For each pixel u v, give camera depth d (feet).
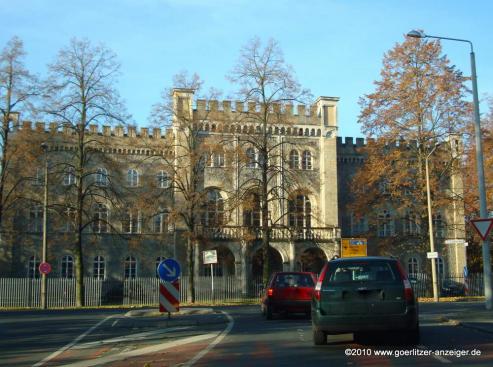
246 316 81.05
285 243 169.17
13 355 44.55
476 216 162.20
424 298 141.90
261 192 140.87
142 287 140.77
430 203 131.13
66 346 49.67
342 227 188.65
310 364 35.99
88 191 135.23
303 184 151.94
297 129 179.11
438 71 146.20
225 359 39.29
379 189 153.69
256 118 142.41
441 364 34.71
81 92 128.57
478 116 72.59
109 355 44.11
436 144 141.69
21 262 167.32
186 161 142.10
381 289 40.52
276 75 138.92
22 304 133.18
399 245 163.53
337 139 193.06
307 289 73.10
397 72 148.15
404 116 145.38
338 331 40.98
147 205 135.44
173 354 42.83
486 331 49.98
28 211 167.63
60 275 169.58
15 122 129.49
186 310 86.07
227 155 135.95
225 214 140.56
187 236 137.69
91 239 171.94
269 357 39.58
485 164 142.41
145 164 176.14
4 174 126.41
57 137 151.74
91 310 106.32
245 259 163.73
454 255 189.37
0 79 125.49
